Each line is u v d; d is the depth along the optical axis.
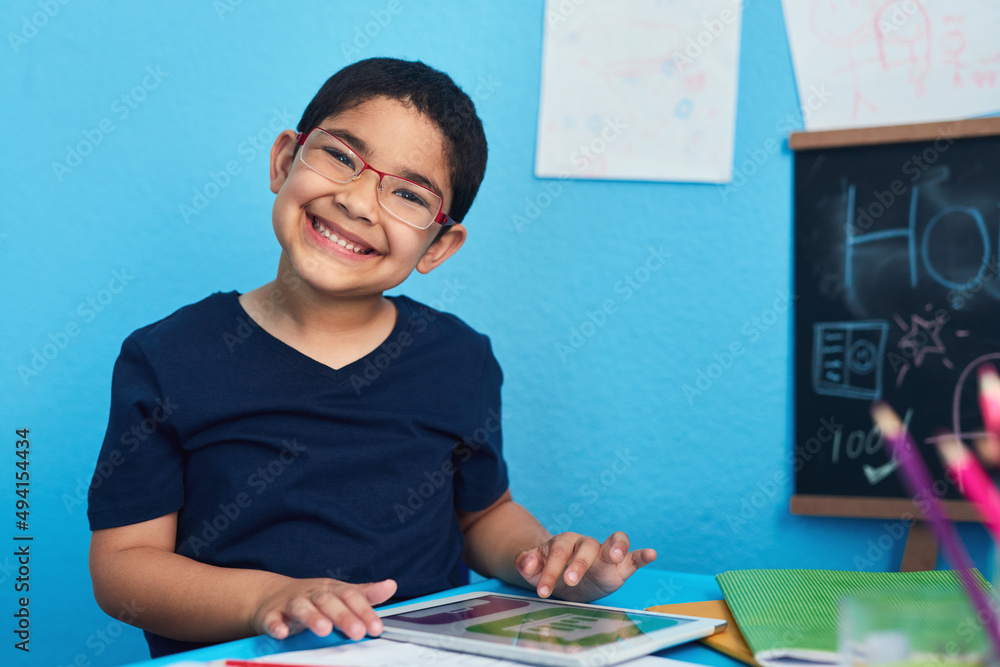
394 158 0.73
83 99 1.28
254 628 0.53
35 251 1.26
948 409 1.25
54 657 1.24
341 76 0.79
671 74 1.38
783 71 1.35
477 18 1.41
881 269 1.30
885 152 1.31
